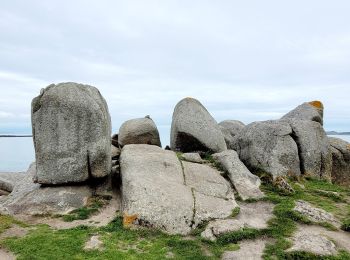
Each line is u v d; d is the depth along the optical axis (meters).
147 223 11.81
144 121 21.22
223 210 12.81
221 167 16.88
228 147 23.00
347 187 18.16
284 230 11.45
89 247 10.23
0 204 14.22
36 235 11.04
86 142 14.66
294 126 18.30
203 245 10.79
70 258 9.56
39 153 14.53
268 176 16.58
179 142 20.08
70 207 13.63
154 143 21.05
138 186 13.07
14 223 12.26
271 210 13.23
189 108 20.47
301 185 16.50
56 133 14.52
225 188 14.60
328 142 18.98
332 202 14.62
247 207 13.62
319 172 18.22
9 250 10.05
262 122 18.59
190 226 11.82
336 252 10.05
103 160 14.86
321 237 10.76
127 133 20.78
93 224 12.40
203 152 19.55
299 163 17.78
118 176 16.42
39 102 14.57
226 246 10.65
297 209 12.89
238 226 11.52
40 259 9.43
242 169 16.16
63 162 14.54
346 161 19.89
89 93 15.16
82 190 14.64
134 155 16.19
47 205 13.54
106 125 15.08
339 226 12.02
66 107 14.54
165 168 15.08
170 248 10.51
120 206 13.94
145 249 10.38
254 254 10.09
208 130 19.94
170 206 12.27
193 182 14.60
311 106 23.00
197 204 12.80
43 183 14.59
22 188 15.44
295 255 9.85
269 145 17.41
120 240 10.92
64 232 11.42
